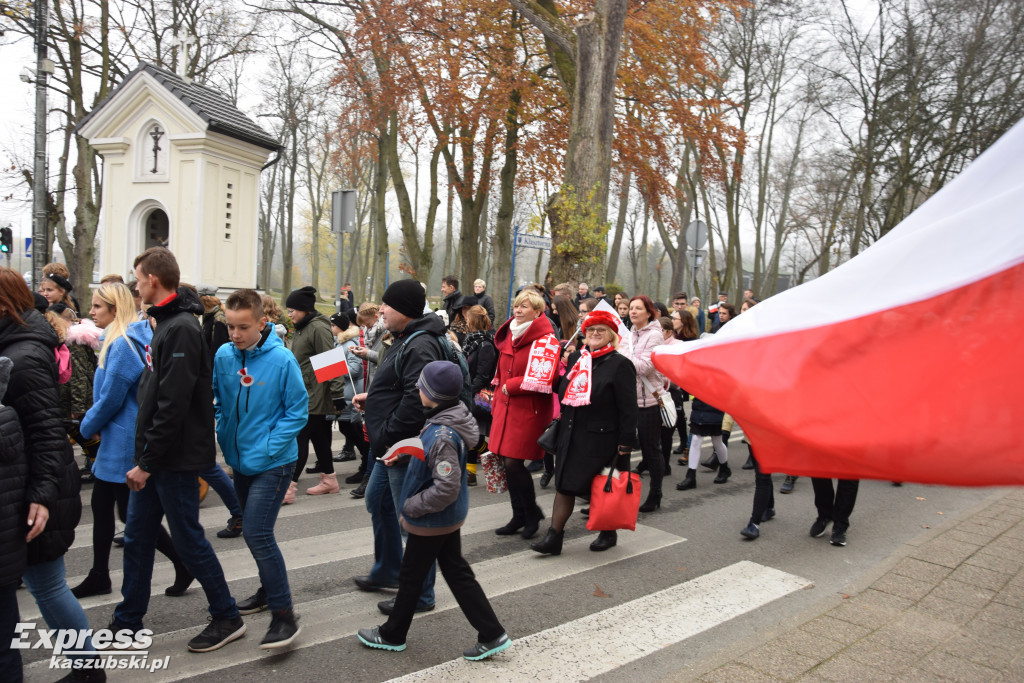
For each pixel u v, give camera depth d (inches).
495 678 130.8
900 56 770.2
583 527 230.2
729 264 1054.4
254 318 137.8
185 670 129.0
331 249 2023.9
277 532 209.0
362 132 784.9
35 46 565.6
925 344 62.8
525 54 711.7
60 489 111.0
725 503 265.1
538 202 511.2
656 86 729.6
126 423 154.6
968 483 61.2
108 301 158.9
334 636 145.3
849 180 916.6
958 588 182.2
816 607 169.3
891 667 138.0
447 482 128.1
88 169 724.7
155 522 136.6
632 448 192.7
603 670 135.9
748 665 137.3
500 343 221.3
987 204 64.5
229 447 140.2
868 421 63.4
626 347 237.9
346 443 303.4
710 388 70.9
